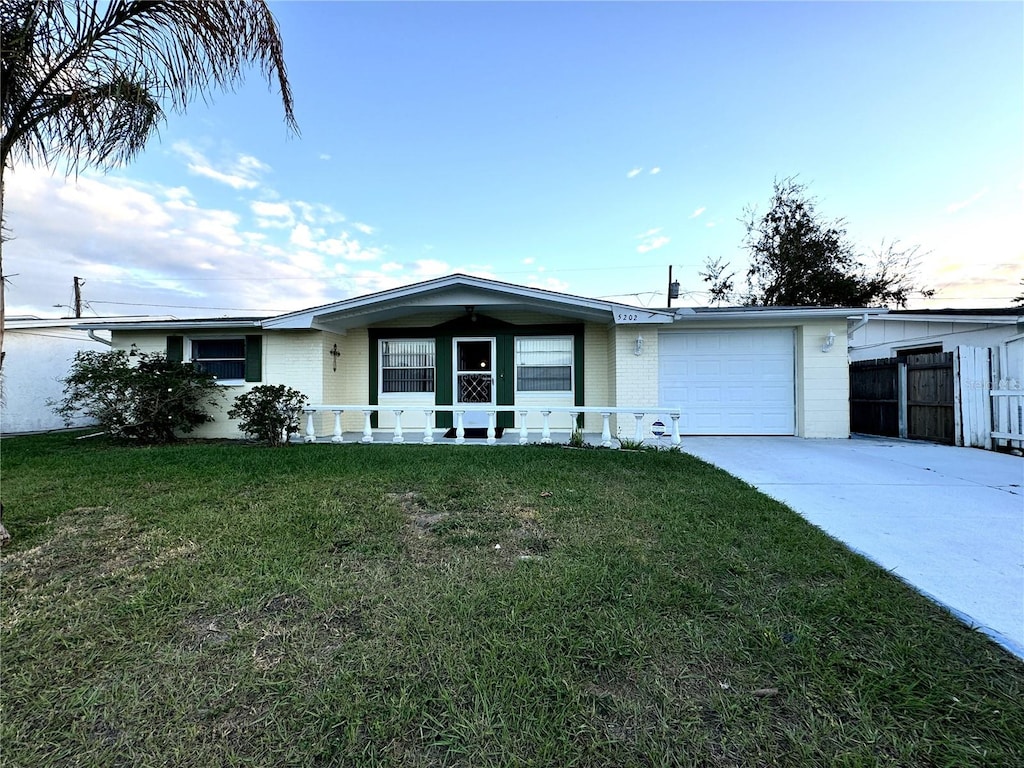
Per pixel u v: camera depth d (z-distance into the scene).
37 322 11.43
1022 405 7.17
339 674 1.95
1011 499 4.61
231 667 2.00
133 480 5.29
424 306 9.35
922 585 2.74
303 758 1.54
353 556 3.14
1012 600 2.56
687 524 3.75
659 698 1.80
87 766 1.51
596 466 6.00
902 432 9.12
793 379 9.45
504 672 1.94
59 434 11.10
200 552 3.20
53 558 3.13
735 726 1.65
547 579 2.77
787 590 2.65
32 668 1.99
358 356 10.84
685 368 9.65
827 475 5.67
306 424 9.52
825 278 21.97
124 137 4.21
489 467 5.92
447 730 1.64
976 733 1.62
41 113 3.81
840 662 2.00
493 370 10.49
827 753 1.53
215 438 9.96
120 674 1.96
